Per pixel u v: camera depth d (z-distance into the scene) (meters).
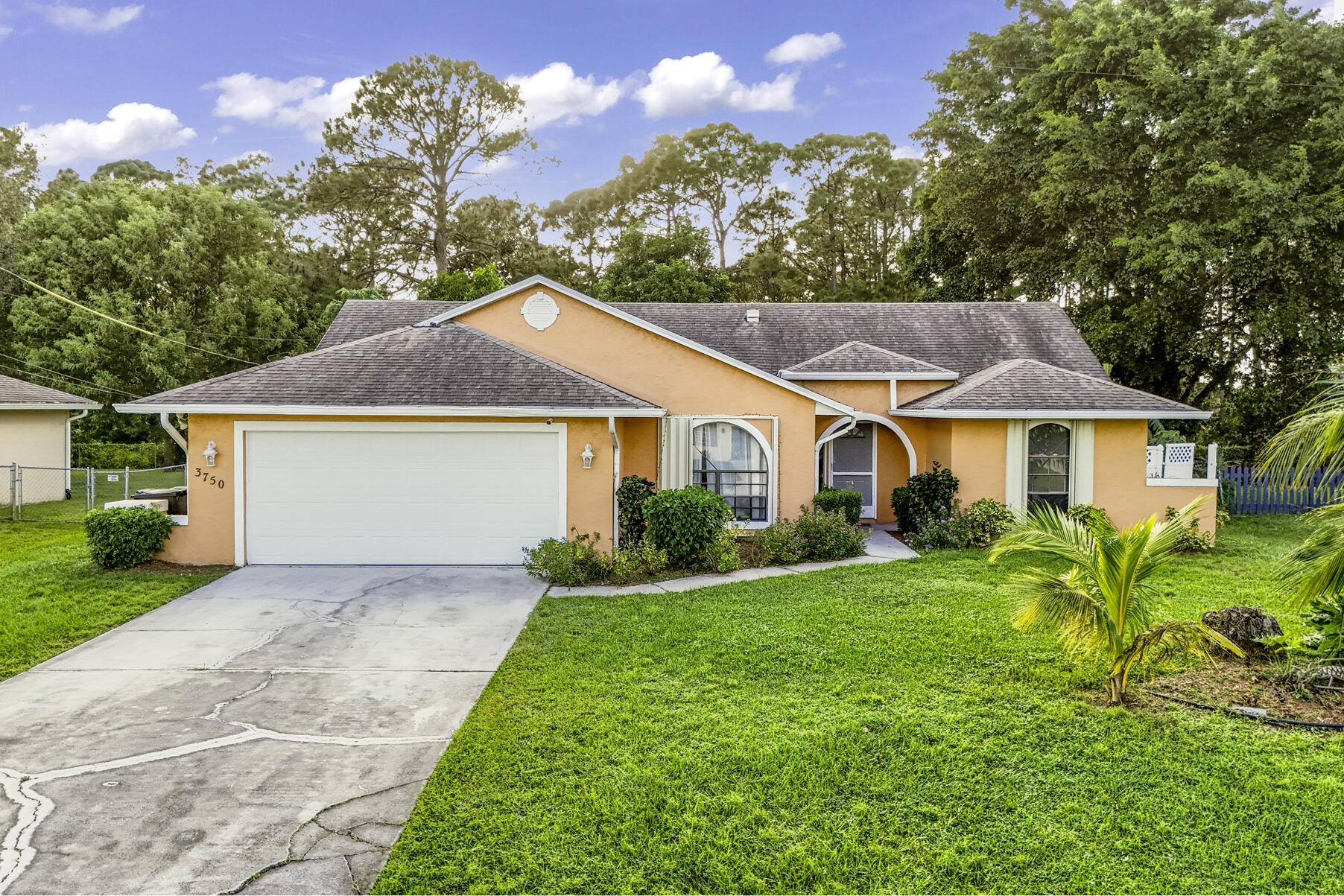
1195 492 14.27
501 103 45.38
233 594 10.16
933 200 30.33
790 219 49.78
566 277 46.56
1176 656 7.28
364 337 17.70
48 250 28.75
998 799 4.83
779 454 14.40
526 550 11.96
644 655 7.55
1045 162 23.67
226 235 33.50
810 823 4.57
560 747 5.53
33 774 5.20
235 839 4.42
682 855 4.26
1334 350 21.92
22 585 10.41
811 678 6.91
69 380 28.84
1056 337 19.00
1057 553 6.55
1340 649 6.57
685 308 19.78
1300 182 19.50
